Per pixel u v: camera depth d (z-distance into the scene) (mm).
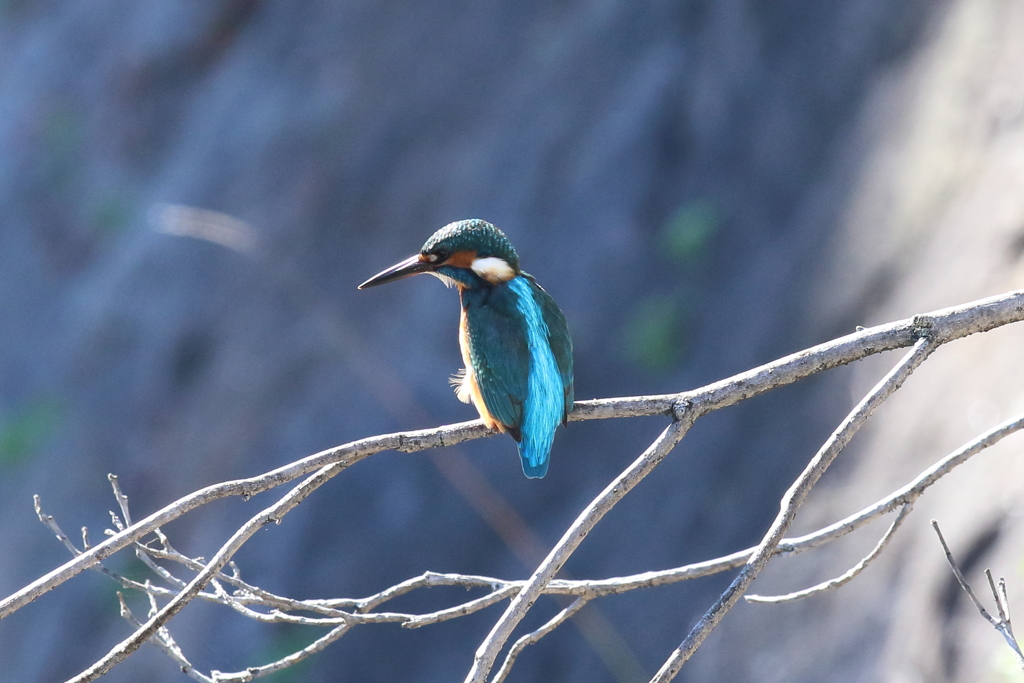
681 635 13008
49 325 29188
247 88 28078
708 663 12258
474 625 16078
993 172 13352
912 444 11484
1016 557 8969
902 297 13344
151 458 23766
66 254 31000
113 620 20984
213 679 4457
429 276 20391
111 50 32688
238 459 21422
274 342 22609
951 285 12539
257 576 18391
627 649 13609
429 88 24000
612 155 19359
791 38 18031
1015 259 11883
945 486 10656
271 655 17281
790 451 13477
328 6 27922
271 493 20234
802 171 16672
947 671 8883
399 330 20359
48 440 25500
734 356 15555
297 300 22594
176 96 31000
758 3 18766
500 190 20750
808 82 17375
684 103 18906
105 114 32188
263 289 23516
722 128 18156
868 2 17203
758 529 13039
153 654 19078
